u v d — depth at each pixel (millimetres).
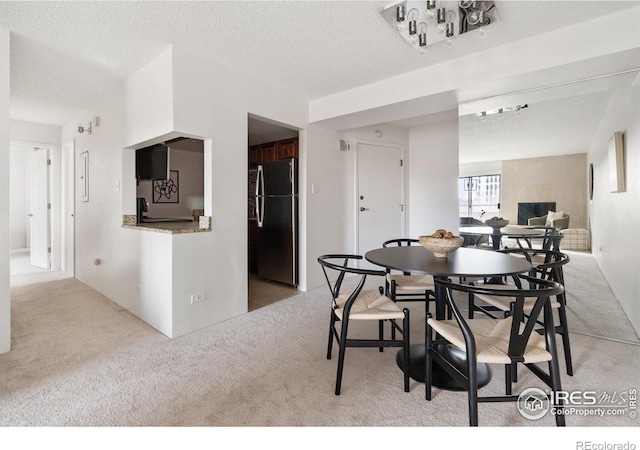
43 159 4914
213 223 2762
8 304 2225
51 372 1979
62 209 4746
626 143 2418
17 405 1653
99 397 1727
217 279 2801
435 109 3281
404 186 4973
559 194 2740
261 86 3178
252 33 2307
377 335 2561
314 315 3018
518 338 1323
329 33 2311
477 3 1943
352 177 4473
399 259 1995
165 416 1573
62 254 4801
